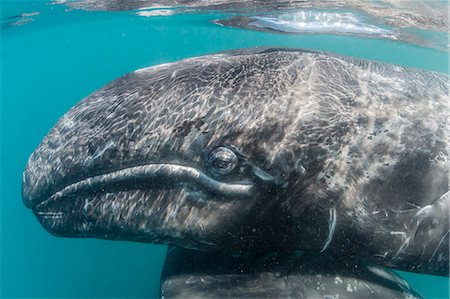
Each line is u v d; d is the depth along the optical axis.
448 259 4.95
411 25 15.88
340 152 4.81
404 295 5.31
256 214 4.93
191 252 5.61
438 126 5.09
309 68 5.35
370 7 14.16
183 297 4.90
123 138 5.10
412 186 4.82
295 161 4.79
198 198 4.96
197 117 4.90
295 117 4.86
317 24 17.83
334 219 4.85
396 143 4.89
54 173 5.53
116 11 18.50
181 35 29.05
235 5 15.98
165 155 4.97
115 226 5.25
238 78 5.11
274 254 5.36
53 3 16.44
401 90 5.35
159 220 5.06
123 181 5.12
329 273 5.29
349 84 5.28
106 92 5.83
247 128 4.81
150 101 5.18
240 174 4.85
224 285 5.08
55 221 5.70
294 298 4.95
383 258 5.00
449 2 12.45
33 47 29.80
